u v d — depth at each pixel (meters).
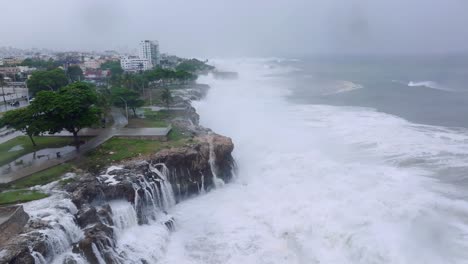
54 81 109.31
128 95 79.75
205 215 47.53
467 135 72.62
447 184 49.19
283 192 50.97
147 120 77.06
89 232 36.19
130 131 66.31
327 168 56.75
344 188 49.28
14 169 48.66
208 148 57.44
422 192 46.81
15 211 34.53
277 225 43.31
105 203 43.22
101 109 66.12
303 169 57.72
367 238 37.84
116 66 187.62
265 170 59.66
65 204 39.25
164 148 56.12
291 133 76.94
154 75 125.81
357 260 35.94
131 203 44.09
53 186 43.69
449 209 42.44
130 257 37.12
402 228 39.12
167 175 51.94
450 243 36.44
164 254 39.53
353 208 43.81
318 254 37.41
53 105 51.91
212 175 56.59
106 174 47.31
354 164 58.06
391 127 80.00
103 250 35.62
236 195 53.16
